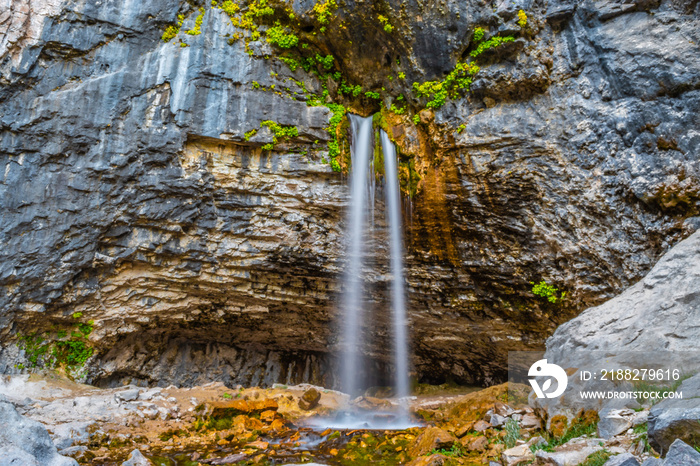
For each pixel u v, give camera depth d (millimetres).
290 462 6000
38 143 9180
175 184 9852
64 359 10203
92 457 6352
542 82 9406
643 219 8430
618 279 8742
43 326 9891
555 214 9375
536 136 9422
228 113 10062
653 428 3393
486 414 6422
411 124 10531
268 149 10375
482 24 9531
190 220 10109
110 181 9555
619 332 5043
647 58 8531
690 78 8109
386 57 10469
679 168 8008
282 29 10516
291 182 10531
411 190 10398
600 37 9023
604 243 8852
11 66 8977
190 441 7168
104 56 9672
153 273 10344
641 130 8469
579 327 5578
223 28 10328
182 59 10016
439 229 10586
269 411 8719
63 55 9445
